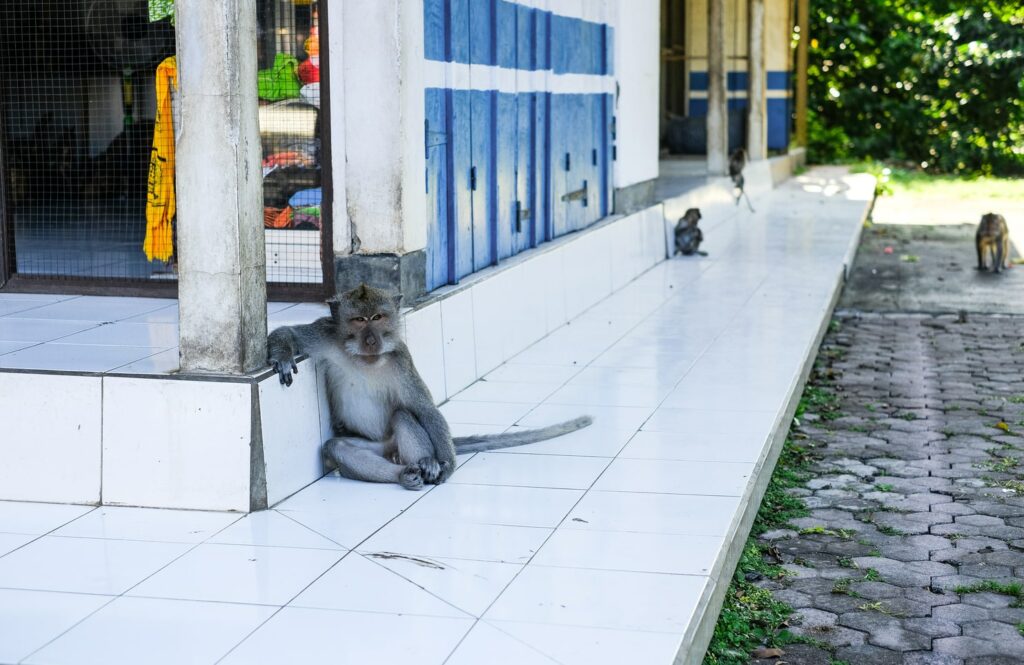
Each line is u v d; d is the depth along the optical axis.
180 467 5.17
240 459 5.12
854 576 5.17
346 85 6.54
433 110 7.21
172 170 7.45
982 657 4.42
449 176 7.47
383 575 4.45
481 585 4.34
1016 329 10.41
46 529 4.96
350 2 6.48
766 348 8.41
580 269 9.78
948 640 4.55
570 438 6.24
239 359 5.15
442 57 7.34
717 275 11.59
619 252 10.95
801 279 11.26
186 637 3.93
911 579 5.13
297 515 5.11
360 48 6.50
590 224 10.66
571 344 8.60
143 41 7.52
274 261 7.03
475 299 7.52
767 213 16.44
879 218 18.28
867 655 4.44
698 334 8.91
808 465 6.72
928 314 11.08
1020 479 6.45
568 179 10.00
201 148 5.03
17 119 7.57
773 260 12.45
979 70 24.78
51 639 3.92
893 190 21.94
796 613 4.80
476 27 7.92
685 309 9.91
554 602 4.18
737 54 19.95
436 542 4.78
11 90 7.54
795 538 5.63
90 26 7.50
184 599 4.24
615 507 5.17
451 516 5.08
